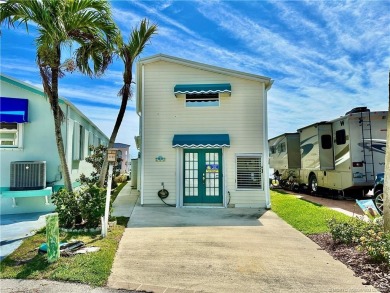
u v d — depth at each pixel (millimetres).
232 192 11742
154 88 12188
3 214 9562
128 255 5711
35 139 9969
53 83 7633
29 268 4859
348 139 11586
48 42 7113
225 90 11570
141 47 9266
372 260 5152
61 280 4461
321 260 5492
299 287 4355
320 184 14305
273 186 20828
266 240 6840
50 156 10086
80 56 8367
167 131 12062
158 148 12023
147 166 11992
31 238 6637
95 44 8258
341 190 12242
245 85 12117
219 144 11383
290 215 9648
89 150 15422
